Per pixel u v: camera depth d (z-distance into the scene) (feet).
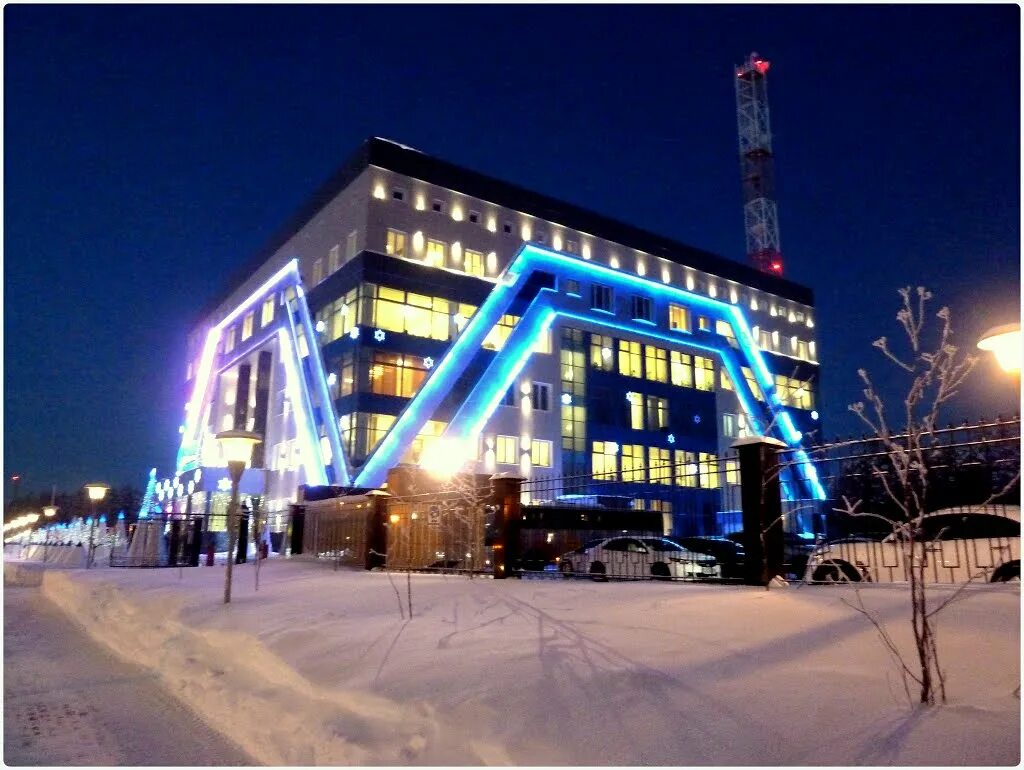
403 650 22.48
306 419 137.90
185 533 87.97
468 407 134.41
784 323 197.67
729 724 14.57
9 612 51.75
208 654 28.50
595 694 16.55
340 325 133.39
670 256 175.11
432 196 140.05
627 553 52.24
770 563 31.78
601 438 152.05
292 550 76.54
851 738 13.61
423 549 55.93
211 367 182.70
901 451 18.51
